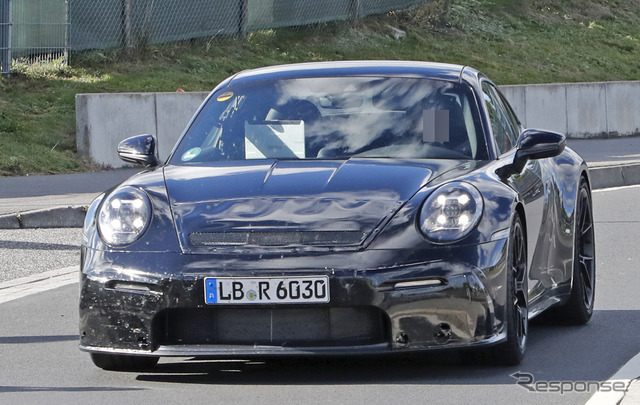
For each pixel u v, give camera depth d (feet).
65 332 44.78
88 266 34.53
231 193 35.35
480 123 40.16
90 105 114.01
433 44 183.01
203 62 148.77
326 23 170.91
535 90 146.00
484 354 36.11
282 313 33.27
